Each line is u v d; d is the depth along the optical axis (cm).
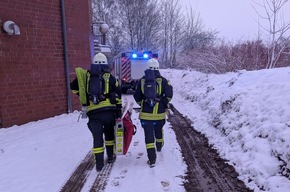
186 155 610
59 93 1021
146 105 559
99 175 509
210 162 567
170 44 3741
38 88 937
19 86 873
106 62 550
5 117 835
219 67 1502
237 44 1545
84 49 1142
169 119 977
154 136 584
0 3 812
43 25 948
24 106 890
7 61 836
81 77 532
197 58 1970
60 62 1021
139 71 1947
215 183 473
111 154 570
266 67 1210
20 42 873
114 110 542
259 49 1373
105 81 532
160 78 572
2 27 816
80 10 1114
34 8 915
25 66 891
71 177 502
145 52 1948
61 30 1020
